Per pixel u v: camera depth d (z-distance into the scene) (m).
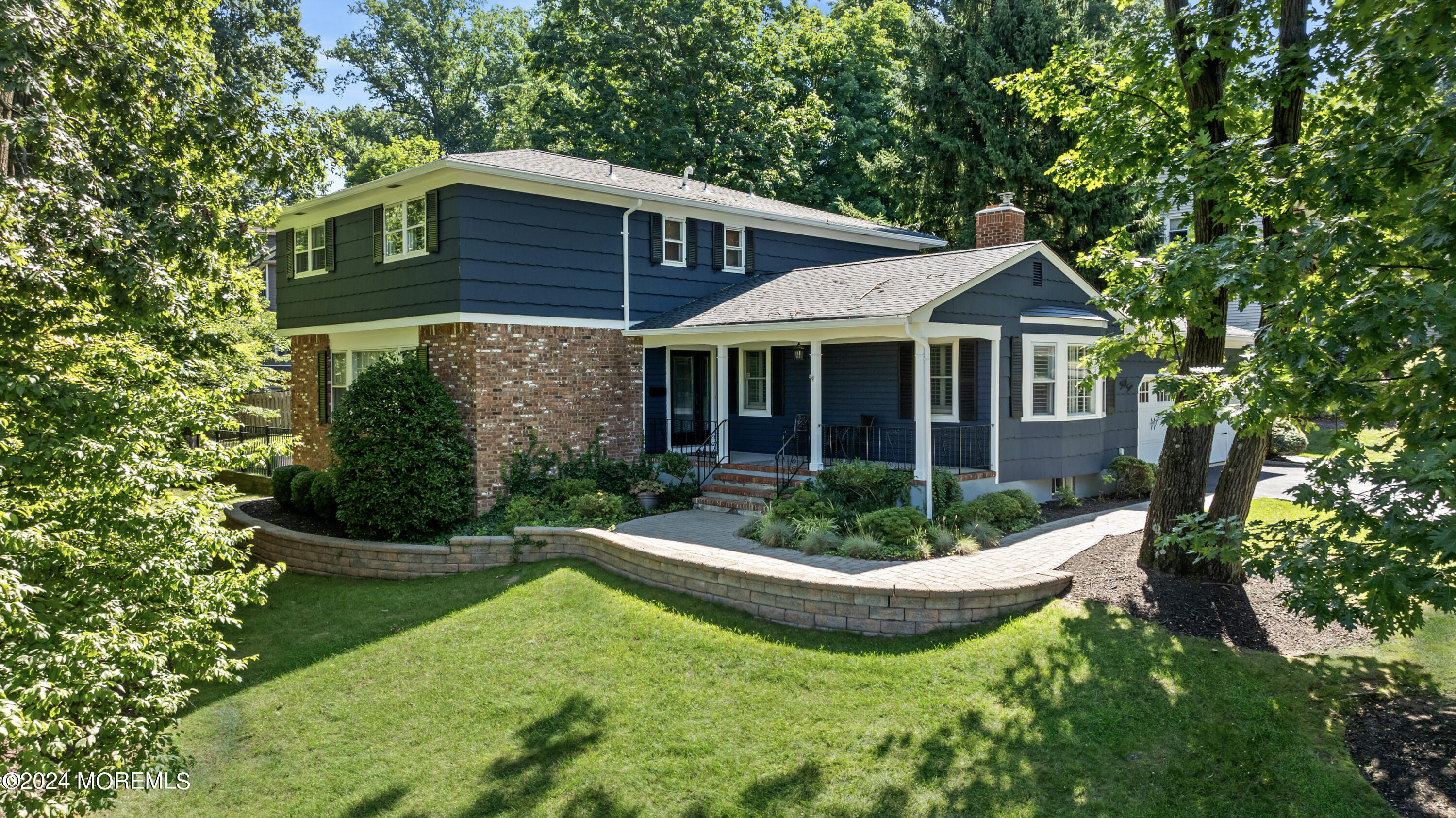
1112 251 10.39
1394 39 6.50
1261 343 6.44
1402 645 7.87
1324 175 6.33
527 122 44.34
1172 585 9.00
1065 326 14.98
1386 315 5.32
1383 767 6.09
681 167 30.05
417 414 13.12
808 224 19.89
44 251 6.69
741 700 7.61
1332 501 5.35
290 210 17.62
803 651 8.31
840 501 12.18
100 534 5.98
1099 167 10.66
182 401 6.75
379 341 16.59
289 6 26.73
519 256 14.75
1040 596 8.89
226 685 8.94
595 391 15.93
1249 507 9.20
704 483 15.01
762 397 18.06
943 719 6.98
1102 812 5.83
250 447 7.50
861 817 5.98
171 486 6.82
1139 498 15.49
